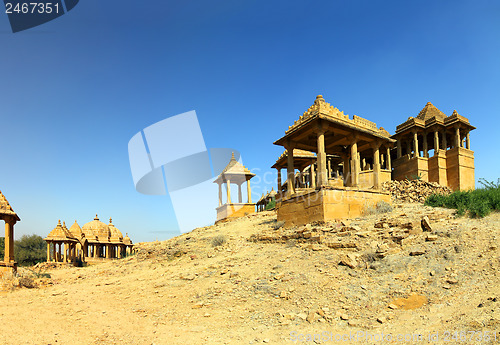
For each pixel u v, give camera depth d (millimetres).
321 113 17203
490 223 12164
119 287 13969
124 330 8352
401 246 11328
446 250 10336
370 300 8461
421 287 8602
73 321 9430
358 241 12484
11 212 17609
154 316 9438
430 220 13922
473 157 31922
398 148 34250
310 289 9641
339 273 10344
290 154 20156
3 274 16047
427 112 35312
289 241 15312
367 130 19172
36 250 51906
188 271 14664
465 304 7285
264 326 7895
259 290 10273
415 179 28859
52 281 17875
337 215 16578
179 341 7309
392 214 16203
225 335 7539
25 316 10133
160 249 21641
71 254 41625
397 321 7285
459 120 31250
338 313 8016
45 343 7520
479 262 9125
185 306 10039
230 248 17922
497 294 7273
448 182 31031
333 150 22406
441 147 33875
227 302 9805
